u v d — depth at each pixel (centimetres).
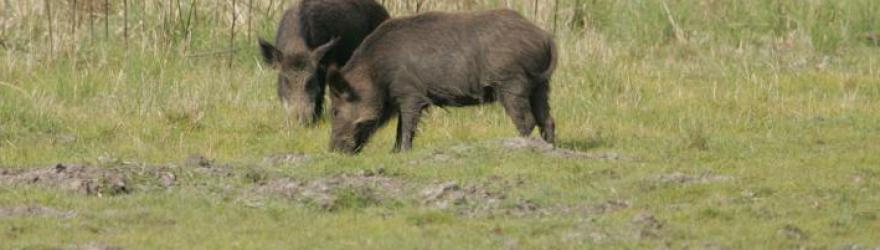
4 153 3506
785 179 3120
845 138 3791
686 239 2573
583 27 5672
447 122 4059
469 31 3494
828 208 2820
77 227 2623
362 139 3569
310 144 3762
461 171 3186
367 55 3534
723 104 4366
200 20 5247
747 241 2548
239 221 2705
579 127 4012
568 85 4638
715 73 4959
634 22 5619
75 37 4922
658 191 3003
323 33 4294
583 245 2506
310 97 3991
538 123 3619
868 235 2605
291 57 3988
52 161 3409
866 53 5425
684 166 3328
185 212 2759
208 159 3362
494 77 3481
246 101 4375
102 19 5309
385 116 3591
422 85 3512
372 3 4494
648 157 3475
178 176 3075
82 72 4628
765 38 5562
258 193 2933
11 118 3906
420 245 2505
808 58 5288
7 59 4709
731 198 2927
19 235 2552
